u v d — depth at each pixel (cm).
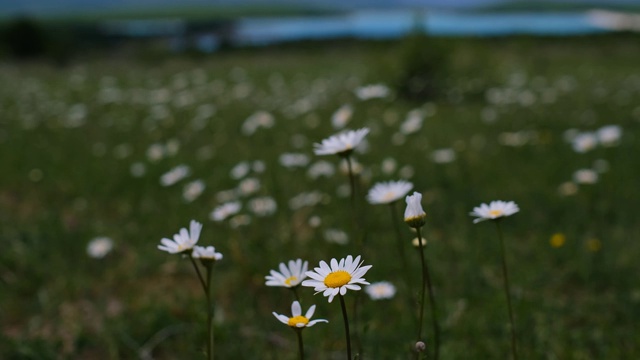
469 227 148
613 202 159
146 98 413
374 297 96
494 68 410
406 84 378
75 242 150
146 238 153
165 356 104
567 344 100
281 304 114
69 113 356
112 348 105
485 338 102
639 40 852
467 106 353
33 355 103
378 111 330
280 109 349
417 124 202
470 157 215
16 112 369
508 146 234
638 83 423
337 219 152
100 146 266
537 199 165
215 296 120
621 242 134
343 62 657
